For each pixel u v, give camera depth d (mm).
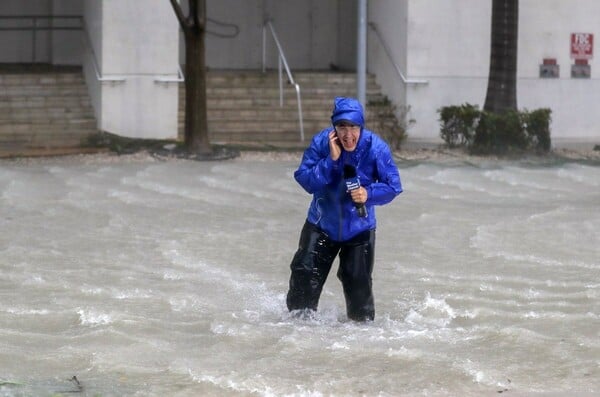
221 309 27188
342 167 24141
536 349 23516
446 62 71438
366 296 25297
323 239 25203
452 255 34688
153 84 67188
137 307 27250
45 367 21938
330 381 21031
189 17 60375
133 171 54594
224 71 77812
